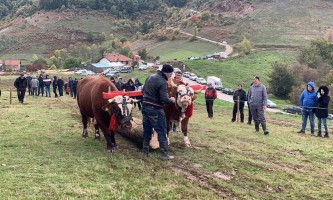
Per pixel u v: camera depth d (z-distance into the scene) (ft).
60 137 44.27
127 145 41.01
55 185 27.35
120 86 87.76
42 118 59.36
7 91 141.08
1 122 54.70
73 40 547.49
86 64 379.96
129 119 35.60
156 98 35.35
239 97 70.03
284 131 59.06
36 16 618.03
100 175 30.22
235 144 44.65
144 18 640.99
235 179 30.99
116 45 476.13
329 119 119.75
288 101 215.92
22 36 555.28
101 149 38.73
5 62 407.03
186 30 499.92
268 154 40.11
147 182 28.99
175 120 39.58
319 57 292.40
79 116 62.69
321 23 459.32
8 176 28.91
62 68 366.84
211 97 76.18
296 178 31.89
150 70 291.58
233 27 474.49
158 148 38.70
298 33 430.61
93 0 643.04
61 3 636.48
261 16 492.95
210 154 38.37
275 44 394.52
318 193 28.50
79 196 25.67
